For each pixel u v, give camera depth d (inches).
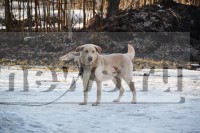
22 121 338.3
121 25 1354.6
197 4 1701.5
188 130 353.1
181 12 1464.1
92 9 1561.3
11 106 468.8
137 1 1621.6
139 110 445.4
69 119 395.5
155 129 356.2
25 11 1747.0
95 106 472.4
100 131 347.3
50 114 421.1
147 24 1353.3
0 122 326.0
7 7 1483.8
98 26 1393.9
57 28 1486.2
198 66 1088.8
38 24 1557.6
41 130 325.4
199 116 414.6
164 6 1477.6
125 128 359.3
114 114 423.5
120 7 1744.6
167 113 429.1
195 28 1455.5
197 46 1368.1
